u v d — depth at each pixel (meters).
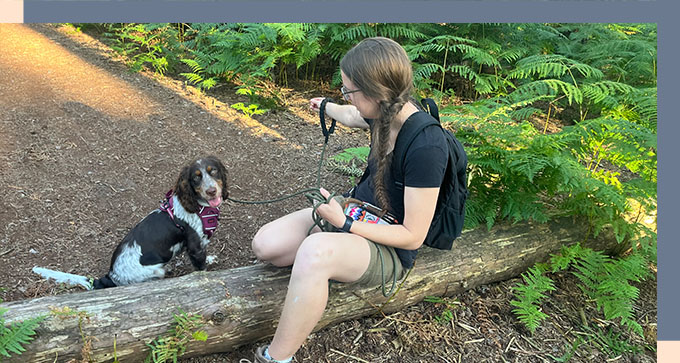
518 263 3.46
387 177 2.43
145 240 3.01
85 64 6.08
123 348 2.45
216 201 3.04
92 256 3.38
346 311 2.91
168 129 5.02
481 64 5.92
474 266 3.28
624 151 3.59
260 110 5.48
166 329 2.52
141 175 4.30
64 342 2.34
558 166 3.27
